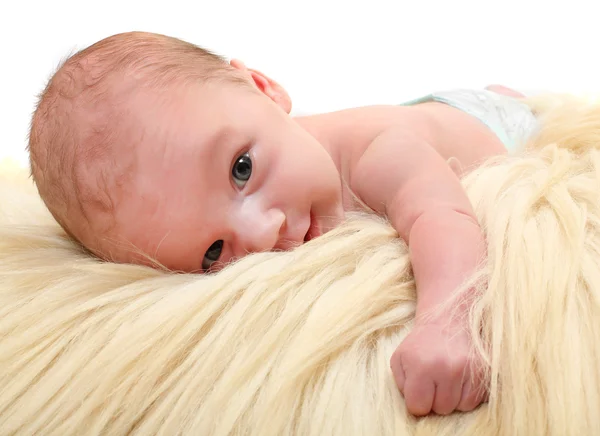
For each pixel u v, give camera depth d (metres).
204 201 0.87
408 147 0.95
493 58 1.91
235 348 0.75
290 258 0.85
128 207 0.88
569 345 0.66
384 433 0.67
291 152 0.91
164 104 0.89
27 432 0.74
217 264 0.92
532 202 0.82
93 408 0.73
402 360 0.68
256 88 1.00
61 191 0.92
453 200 0.85
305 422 0.69
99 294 0.86
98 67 0.94
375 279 0.80
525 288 0.71
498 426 0.66
